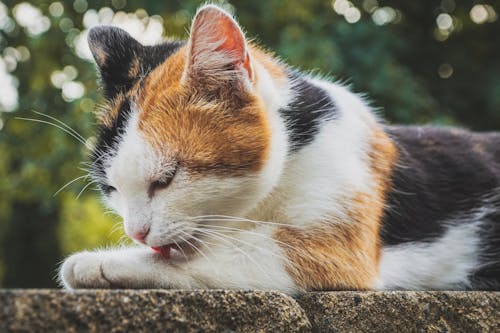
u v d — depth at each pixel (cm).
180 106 67
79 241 210
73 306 53
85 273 65
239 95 68
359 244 71
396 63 178
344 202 71
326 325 64
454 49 211
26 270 266
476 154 85
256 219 70
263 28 167
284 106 72
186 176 66
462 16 212
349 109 77
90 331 53
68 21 161
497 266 82
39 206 240
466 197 82
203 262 66
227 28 67
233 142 67
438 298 67
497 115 203
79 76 161
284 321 60
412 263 77
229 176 67
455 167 83
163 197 66
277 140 70
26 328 52
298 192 70
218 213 68
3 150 175
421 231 78
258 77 70
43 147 165
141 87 69
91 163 71
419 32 212
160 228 66
